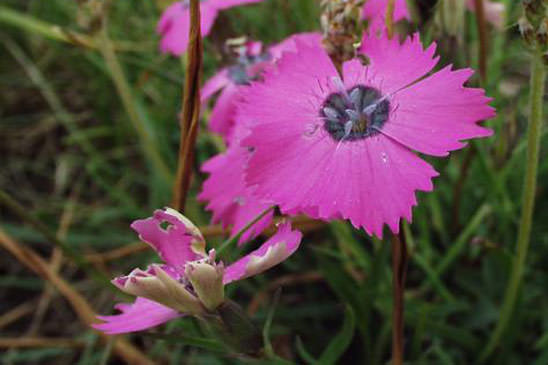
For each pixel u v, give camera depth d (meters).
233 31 0.18
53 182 0.26
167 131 0.25
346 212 0.13
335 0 0.15
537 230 0.20
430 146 0.13
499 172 0.19
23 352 0.21
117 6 0.28
